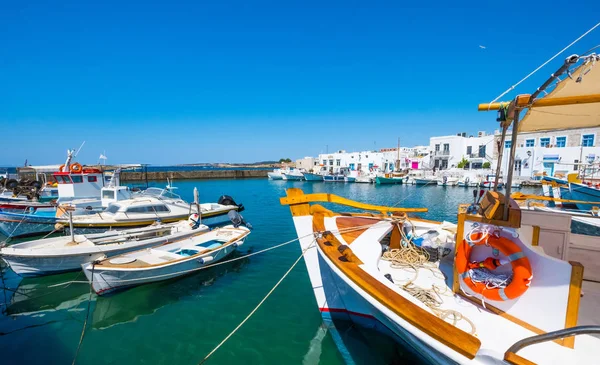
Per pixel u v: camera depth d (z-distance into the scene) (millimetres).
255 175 66062
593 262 3824
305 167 73438
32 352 5527
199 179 59125
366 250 4617
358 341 5316
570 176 17547
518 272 2959
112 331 6168
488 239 3150
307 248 5586
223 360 5238
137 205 12531
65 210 12164
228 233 10836
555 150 32969
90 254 8445
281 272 9203
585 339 2820
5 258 7789
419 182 41719
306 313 6750
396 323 2992
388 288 3361
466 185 37844
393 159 56656
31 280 8398
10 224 11938
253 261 10172
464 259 3451
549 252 3521
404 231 5938
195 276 8828
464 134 50781
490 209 3199
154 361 5266
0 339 5934
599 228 5207
